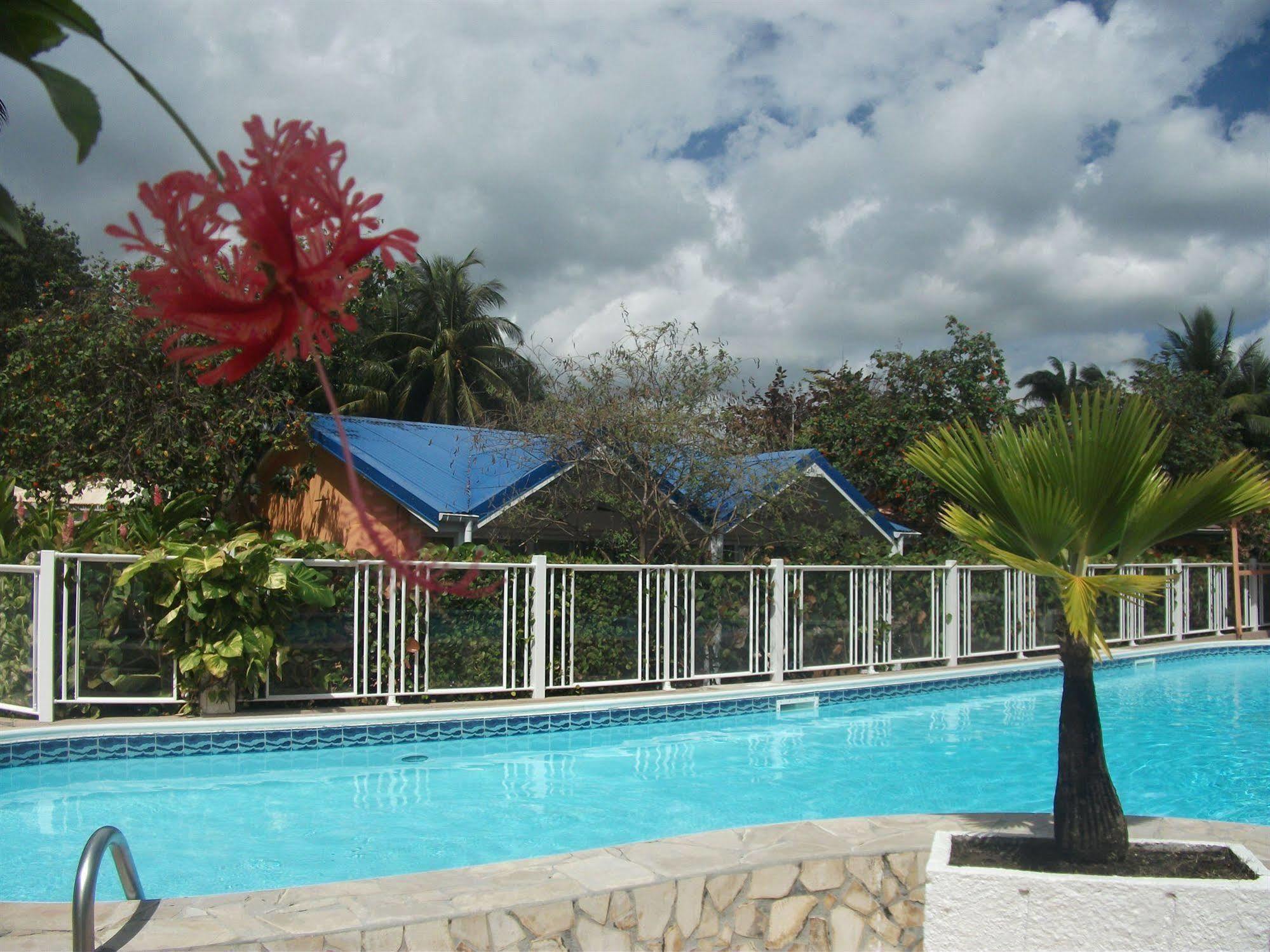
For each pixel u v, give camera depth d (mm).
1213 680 17047
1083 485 5133
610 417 14570
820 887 5289
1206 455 24344
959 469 5410
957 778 10016
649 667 13008
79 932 4027
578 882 4996
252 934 4352
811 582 14547
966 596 16234
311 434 16406
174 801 8711
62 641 9883
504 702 11703
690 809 8711
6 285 24766
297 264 1020
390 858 7250
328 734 10328
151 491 15711
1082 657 5113
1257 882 4543
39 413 15766
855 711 13602
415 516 14570
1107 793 5051
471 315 39500
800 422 28672
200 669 10234
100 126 1195
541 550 16188
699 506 15422
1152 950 4508
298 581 10516
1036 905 4617
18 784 9062
